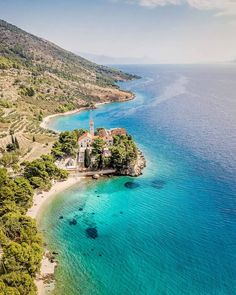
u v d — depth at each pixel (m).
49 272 72.12
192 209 99.75
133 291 66.44
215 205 101.69
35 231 80.62
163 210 100.12
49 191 114.25
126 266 74.44
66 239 85.81
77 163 137.00
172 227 90.12
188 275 70.56
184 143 172.62
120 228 90.94
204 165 137.38
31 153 154.00
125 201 107.25
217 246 80.31
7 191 94.69
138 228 90.69
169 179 123.69
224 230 87.25
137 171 128.50
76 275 71.44
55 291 66.25
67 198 109.94
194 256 76.88
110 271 72.69
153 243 83.06
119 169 129.50
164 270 72.50
